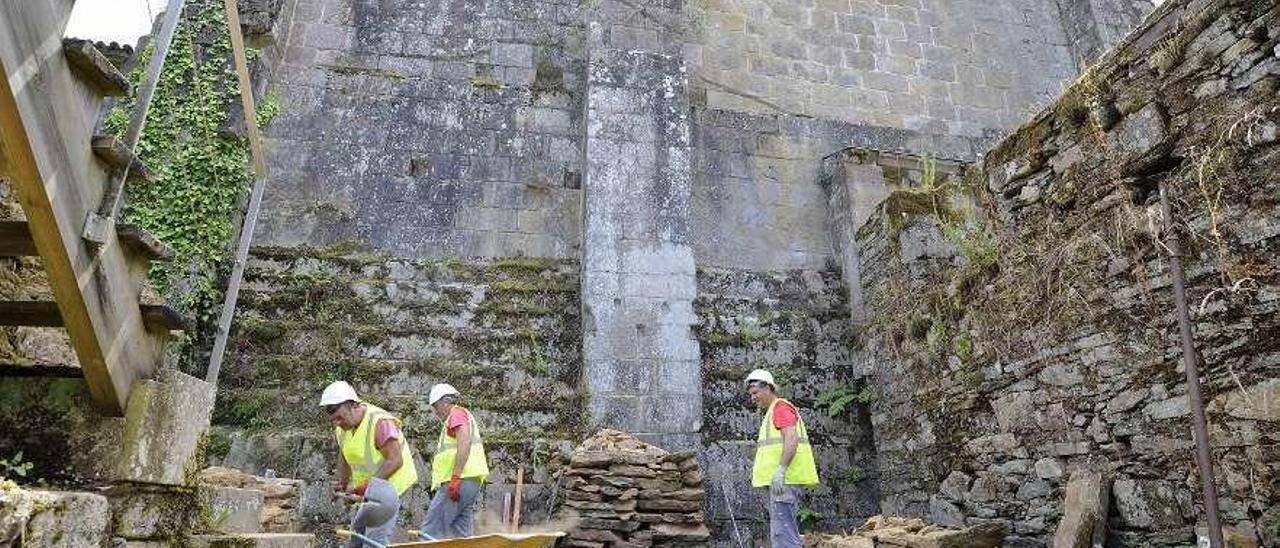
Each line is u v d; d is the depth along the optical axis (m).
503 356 8.73
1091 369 5.70
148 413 3.12
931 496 7.49
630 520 7.03
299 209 9.09
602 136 9.64
